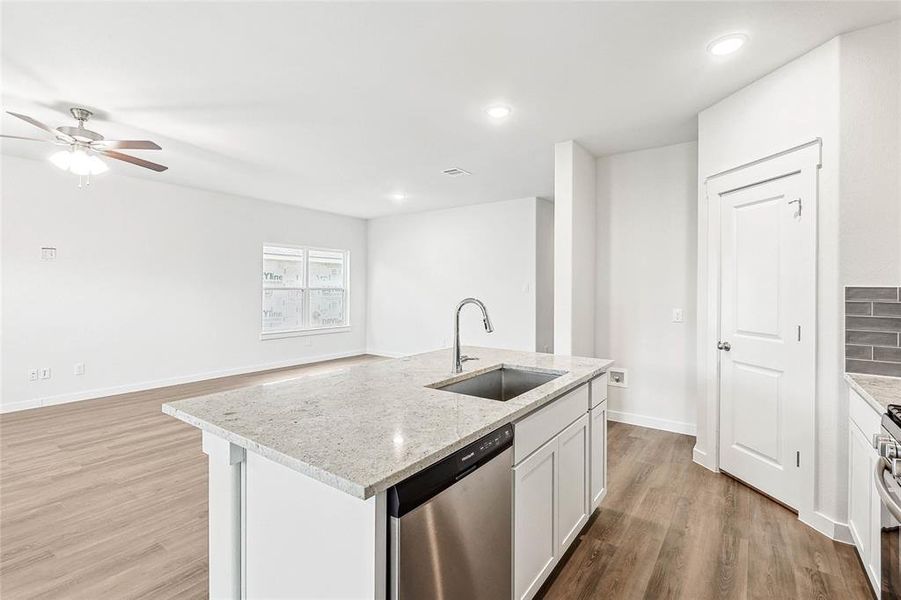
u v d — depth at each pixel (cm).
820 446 224
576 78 262
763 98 257
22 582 185
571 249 366
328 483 101
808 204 229
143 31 214
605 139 365
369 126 339
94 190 482
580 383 216
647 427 392
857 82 210
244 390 180
